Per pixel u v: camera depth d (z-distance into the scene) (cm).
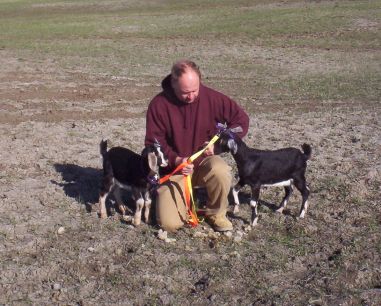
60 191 761
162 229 642
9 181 800
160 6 3859
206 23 2938
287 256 595
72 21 3250
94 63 1955
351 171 823
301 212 671
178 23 2997
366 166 845
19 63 1919
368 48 2225
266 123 1136
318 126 1101
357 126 1091
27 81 1592
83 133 1052
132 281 552
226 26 2816
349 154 907
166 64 1961
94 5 4044
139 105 1330
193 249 611
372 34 2447
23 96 1396
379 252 598
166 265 579
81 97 1403
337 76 1733
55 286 544
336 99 1406
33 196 745
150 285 546
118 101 1370
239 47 2316
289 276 562
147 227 655
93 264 585
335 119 1164
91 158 895
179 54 2175
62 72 1761
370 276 557
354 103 1352
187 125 625
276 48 2278
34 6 4131
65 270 575
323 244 618
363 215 681
